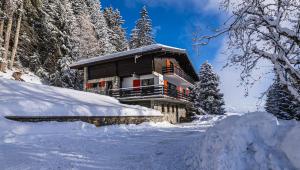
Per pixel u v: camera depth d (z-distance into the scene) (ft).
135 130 50.85
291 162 13.91
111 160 23.82
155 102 87.92
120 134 43.32
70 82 114.93
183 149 27.37
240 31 20.20
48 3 112.47
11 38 102.42
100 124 53.21
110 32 198.59
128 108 65.10
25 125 36.96
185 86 122.83
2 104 39.27
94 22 176.76
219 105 130.41
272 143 15.78
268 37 21.03
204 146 19.33
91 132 42.91
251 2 20.30
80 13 155.84
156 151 27.81
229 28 20.18
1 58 87.45
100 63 94.48
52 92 62.59
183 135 41.39
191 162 20.45
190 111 121.70
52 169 20.29
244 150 15.97
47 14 106.83
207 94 132.26
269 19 20.34
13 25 99.50
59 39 112.27
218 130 19.02
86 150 28.27
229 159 15.70
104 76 95.55
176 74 93.97
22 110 40.47
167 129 53.78
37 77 105.81
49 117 43.55
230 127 17.74
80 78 125.18
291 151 14.02
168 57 96.84
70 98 61.36
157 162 22.53
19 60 106.83
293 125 16.60
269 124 16.89
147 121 69.92
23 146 29.12
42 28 110.83
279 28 19.74
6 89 50.80
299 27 19.47
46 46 112.68
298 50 20.74
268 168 14.37
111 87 94.22
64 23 116.06
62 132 39.88
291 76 19.84
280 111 38.99
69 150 27.89
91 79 98.68
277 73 19.99
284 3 20.11
